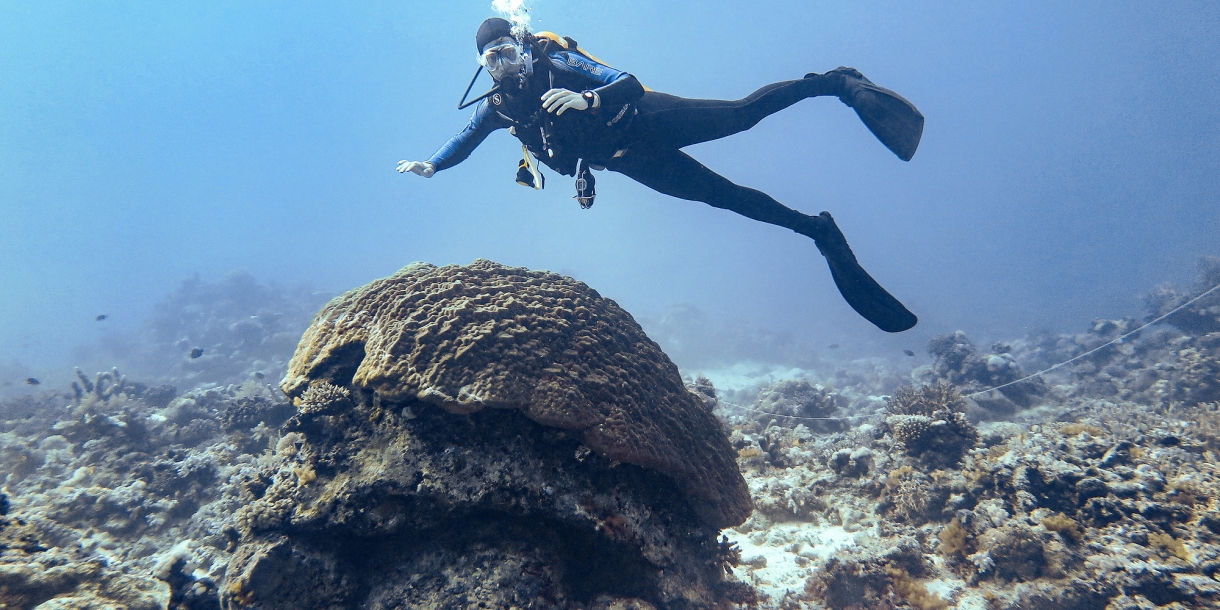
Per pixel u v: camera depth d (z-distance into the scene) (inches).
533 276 204.7
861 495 288.7
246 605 136.3
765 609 201.8
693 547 183.0
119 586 168.4
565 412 153.7
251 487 164.7
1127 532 193.0
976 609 191.6
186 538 281.1
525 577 144.3
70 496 293.6
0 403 682.2
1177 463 222.5
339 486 148.2
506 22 170.1
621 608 149.6
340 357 178.2
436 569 146.3
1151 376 492.1
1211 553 174.4
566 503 150.1
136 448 408.2
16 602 151.7
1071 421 420.5
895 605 199.0
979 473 248.8
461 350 156.8
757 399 647.1
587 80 163.0
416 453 150.2
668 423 183.6
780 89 183.9
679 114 167.5
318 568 143.9
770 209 185.6
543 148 176.4
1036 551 201.2
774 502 289.0
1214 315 573.3
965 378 547.5
